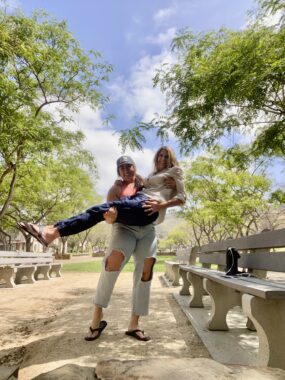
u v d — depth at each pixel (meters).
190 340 3.35
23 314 5.00
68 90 9.60
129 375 1.42
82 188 23.89
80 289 8.21
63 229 2.91
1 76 7.33
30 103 8.80
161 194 3.38
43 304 5.93
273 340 2.07
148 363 1.52
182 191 3.38
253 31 4.61
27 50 7.87
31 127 7.95
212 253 5.68
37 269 11.50
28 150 8.68
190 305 5.09
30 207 21.03
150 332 3.63
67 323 4.10
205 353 2.93
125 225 3.24
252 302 2.10
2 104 7.78
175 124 5.37
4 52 7.17
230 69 4.54
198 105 5.21
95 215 3.02
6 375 1.81
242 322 4.09
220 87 4.67
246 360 2.67
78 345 3.13
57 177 18.59
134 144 4.87
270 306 2.11
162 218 3.41
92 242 69.25
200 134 5.65
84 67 9.38
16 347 3.29
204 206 18.73
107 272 3.25
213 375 1.38
